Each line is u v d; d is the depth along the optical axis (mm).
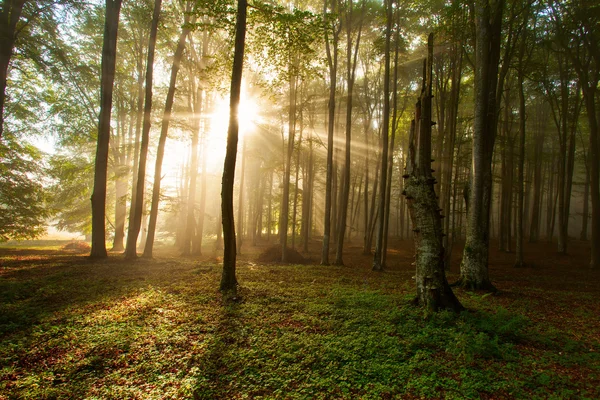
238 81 9250
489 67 11391
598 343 5945
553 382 4480
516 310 8164
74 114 21875
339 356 5113
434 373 4562
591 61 20672
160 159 17062
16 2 14109
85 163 25344
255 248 28484
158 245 30922
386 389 4219
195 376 4621
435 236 7621
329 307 7762
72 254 19781
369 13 18406
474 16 12398
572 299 9633
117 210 24938
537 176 28422
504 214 26547
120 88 23578
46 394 4168
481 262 10781
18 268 13398
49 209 21938
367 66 24125
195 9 9812
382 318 6906
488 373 4602
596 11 15773
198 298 8516
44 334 6035
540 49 20531
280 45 10898
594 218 17516
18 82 19578
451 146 16094
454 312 7062
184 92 20547
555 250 24219
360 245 31406
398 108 25656
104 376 4668
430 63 7852
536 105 27984
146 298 8492
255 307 7738
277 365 4898
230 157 9281
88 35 21391
